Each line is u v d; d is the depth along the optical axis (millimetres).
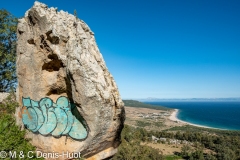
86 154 11391
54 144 11703
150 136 118562
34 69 12344
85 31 13578
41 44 11992
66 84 11938
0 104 15000
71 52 11070
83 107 10562
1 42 26938
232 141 95812
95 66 11680
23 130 12484
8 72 26422
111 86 12062
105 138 11344
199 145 100125
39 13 11594
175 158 82500
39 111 12312
